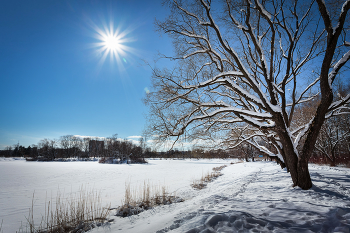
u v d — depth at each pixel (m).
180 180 18.05
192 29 9.12
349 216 3.69
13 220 7.02
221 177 19.20
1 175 22.48
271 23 7.19
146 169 32.72
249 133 15.02
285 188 7.35
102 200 10.01
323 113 6.79
